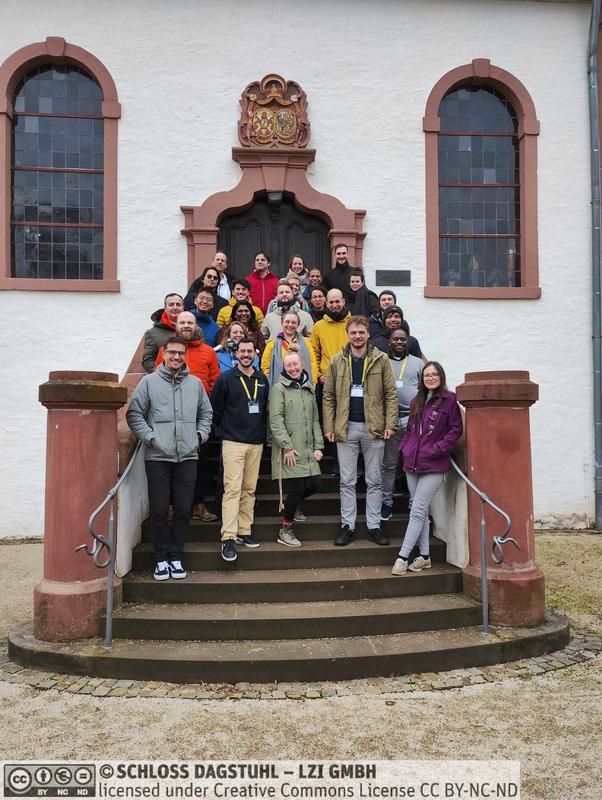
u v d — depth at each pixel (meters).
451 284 8.53
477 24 8.42
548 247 8.43
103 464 4.43
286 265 8.32
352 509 5.18
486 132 8.61
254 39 8.16
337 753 3.08
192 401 4.73
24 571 6.30
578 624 4.89
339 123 8.23
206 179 8.05
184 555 4.88
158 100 8.02
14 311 7.75
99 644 4.17
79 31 7.95
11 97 7.95
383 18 8.31
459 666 4.09
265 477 6.02
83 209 8.10
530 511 4.70
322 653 3.99
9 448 7.65
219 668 3.88
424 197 8.30
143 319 7.91
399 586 4.73
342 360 5.18
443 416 4.82
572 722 3.39
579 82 8.51
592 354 8.38
